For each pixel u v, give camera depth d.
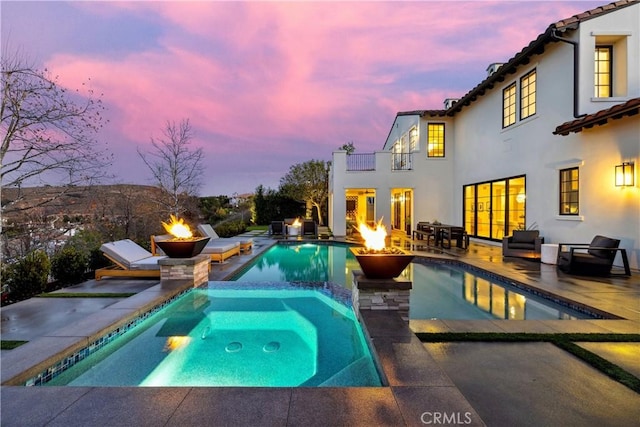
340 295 5.33
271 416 2.04
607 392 2.52
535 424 2.16
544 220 8.94
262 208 23.73
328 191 21.97
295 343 4.00
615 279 6.07
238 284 6.05
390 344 3.07
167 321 4.72
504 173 10.83
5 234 6.68
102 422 1.99
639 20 7.65
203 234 10.52
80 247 8.23
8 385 2.43
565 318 4.66
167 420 2.01
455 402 2.18
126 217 11.05
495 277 6.77
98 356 3.45
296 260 9.98
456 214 14.41
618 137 6.84
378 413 2.06
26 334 3.70
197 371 3.29
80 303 4.83
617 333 3.60
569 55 8.02
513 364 2.97
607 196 7.09
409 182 14.88
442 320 4.10
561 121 8.30
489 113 11.74
